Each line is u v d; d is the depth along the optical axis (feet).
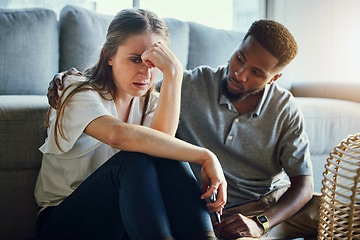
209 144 5.00
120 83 4.27
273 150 5.04
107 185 3.79
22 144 5.28
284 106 5.00
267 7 11.03
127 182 3.58
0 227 5.32
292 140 5.00
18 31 7.14
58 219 4.07
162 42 4.31
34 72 7.21
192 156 4.00
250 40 4.66
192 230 3.58
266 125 4.97
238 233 4.35
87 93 4.15
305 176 5.03
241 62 4.70
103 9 9.29
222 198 3.99
